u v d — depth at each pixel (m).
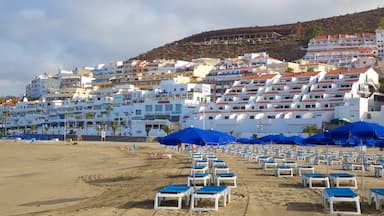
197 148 67.38
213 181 25.14
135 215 15.65
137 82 180.12
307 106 102.00
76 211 16.91
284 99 108.00
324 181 23.14
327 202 17.02
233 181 24.55
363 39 192.75
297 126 96.69
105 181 27.38
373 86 106.88
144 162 45.62
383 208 16.25
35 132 163.38
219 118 111.06
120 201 19.12
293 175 29.11
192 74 166.75
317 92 103.69
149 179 27.73
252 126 103.44
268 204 17.56
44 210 18.03
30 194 22.72
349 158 42.16
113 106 147.75
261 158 39.69
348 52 181.88
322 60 183.12
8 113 181.00
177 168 36.16
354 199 15.41
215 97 140.88
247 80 120.50
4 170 38.31
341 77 106.25
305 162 41.69
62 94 179.88
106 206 17.86
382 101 102.44
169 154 58.69
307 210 16.23
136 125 128.75
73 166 41.50
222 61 187.00
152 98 139.12
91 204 18.83
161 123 124.12
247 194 20.25
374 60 154.75
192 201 16.50
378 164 33.88
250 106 110.69
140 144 101.19
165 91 139.62
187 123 116.12
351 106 92.00
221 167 28.80
